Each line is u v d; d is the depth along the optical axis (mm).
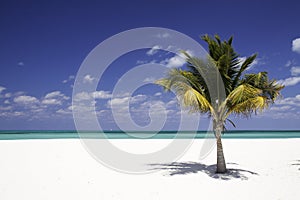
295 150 21172
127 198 8062
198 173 11461
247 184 9602
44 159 15422
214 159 15875
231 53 11188
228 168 12539
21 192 8656
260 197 8055
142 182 9992
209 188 9094
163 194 8445
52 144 24922
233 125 11359
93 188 9188
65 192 8688
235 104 10867
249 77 10883
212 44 11375
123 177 10859
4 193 8516
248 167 12945
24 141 28719
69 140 30609
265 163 14188
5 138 38656
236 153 18891
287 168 12695
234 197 8078
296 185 9453
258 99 10055
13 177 10734
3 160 14914
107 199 7992
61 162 14422
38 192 8664
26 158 15758
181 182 9938
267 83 10961
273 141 31812
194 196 8211
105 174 11422
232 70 11312
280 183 9742
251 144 27016
